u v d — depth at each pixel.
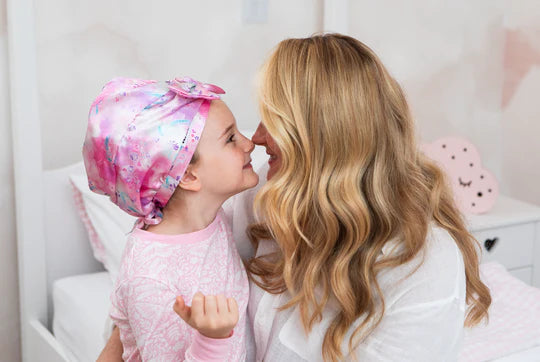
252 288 1.20
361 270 1.07
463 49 2.56
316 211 1.07
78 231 1.98
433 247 1.07
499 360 1.44
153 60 2.01
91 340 1.65
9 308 2.00
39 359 1.89
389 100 1.09
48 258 1.95
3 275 1.97
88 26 1.91
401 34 2.43
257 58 2.16
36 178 1.86
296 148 1.06
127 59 1.98
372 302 1.05
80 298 1.78
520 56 2.58
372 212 1.08
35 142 1.84
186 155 1.05
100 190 1.12
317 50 1.08
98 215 1.85
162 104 1.06
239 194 1.31
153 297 1.03
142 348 1.04
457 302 1.03
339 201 1.05
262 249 1.26
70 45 1.90
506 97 2.66
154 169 1.05
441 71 2.54
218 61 2.10
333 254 1.09
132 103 1.05
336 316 1.10
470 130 2.66
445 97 2.57
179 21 2.02
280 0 2.16
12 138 1.89
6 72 1.86
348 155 1.05
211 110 1.09
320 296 1.12
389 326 1.04
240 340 1.13
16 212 1.92
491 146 2.69
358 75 1.06
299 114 1.05
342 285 1.05
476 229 2.11
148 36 1.99
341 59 1.06
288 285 1.09
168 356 1.04
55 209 1.94
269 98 1.06
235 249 1.21
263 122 1.08
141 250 1.07
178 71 2.05
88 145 1.07
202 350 0.92
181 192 1.09
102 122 1.05
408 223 1.06
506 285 1.79
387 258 1.06
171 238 1.08
